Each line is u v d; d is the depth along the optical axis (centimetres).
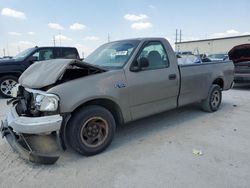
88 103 358
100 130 366
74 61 341
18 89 376
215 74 579
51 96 311
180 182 288
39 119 312
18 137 343
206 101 579
